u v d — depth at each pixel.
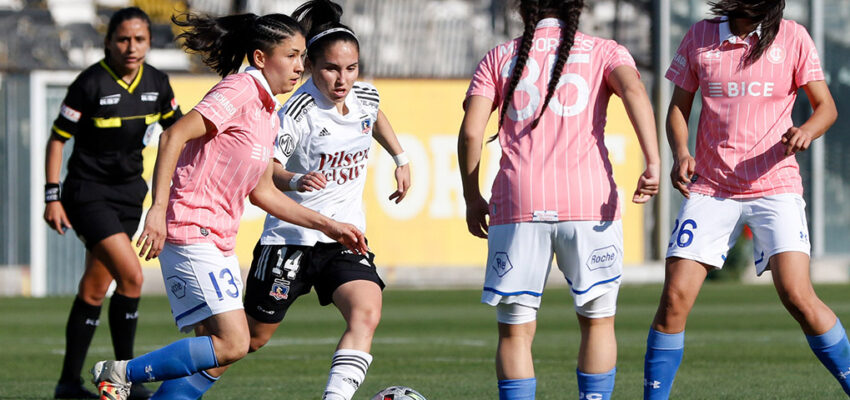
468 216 18.09
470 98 17.61
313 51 19.16
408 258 68.81
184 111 64.94
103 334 42.91
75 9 70.12
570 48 17.19
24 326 45.41
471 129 17.45
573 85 17.09
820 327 19.14
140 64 25.48
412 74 72.00
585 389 17.62
